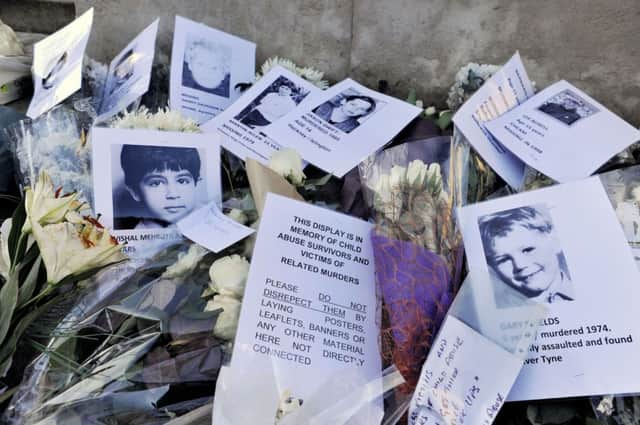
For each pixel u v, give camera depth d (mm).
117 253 799
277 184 977
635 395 787
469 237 927
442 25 1508
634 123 1428
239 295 827
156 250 956
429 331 808
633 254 901
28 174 1105
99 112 1331
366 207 1012
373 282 851
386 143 1269
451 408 739
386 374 778
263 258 814
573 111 1222
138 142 1044
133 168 1029
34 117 1253
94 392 748
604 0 1380
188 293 836
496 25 1467
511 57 1421
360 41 1584
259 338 764
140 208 1014
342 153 1240
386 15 1544
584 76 1436
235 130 1313
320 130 1316
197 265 881
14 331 763
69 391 748
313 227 858
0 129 1253
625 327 808
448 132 1368
